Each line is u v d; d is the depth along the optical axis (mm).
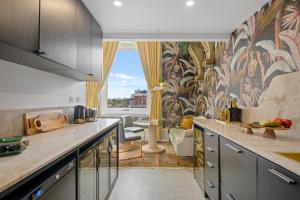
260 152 1189
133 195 2551
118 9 2525
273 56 2174
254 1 2299
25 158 1034
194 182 2969
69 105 2811
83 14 2307
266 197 1133
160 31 3324
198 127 2900
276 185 1037
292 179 914
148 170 3457
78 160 1406
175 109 5668
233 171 1625
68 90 2789
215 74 4109
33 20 1335
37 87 2023
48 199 973
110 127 2510
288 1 1944
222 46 3703
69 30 1894
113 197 2500
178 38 3418
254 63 2570
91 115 3029
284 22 2002
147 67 5516
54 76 2383
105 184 2312
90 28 2584
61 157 1165
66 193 1196
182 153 3809
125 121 4938
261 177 1188
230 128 2240
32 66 1856
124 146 4965
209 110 4527
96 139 1977
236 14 2645
